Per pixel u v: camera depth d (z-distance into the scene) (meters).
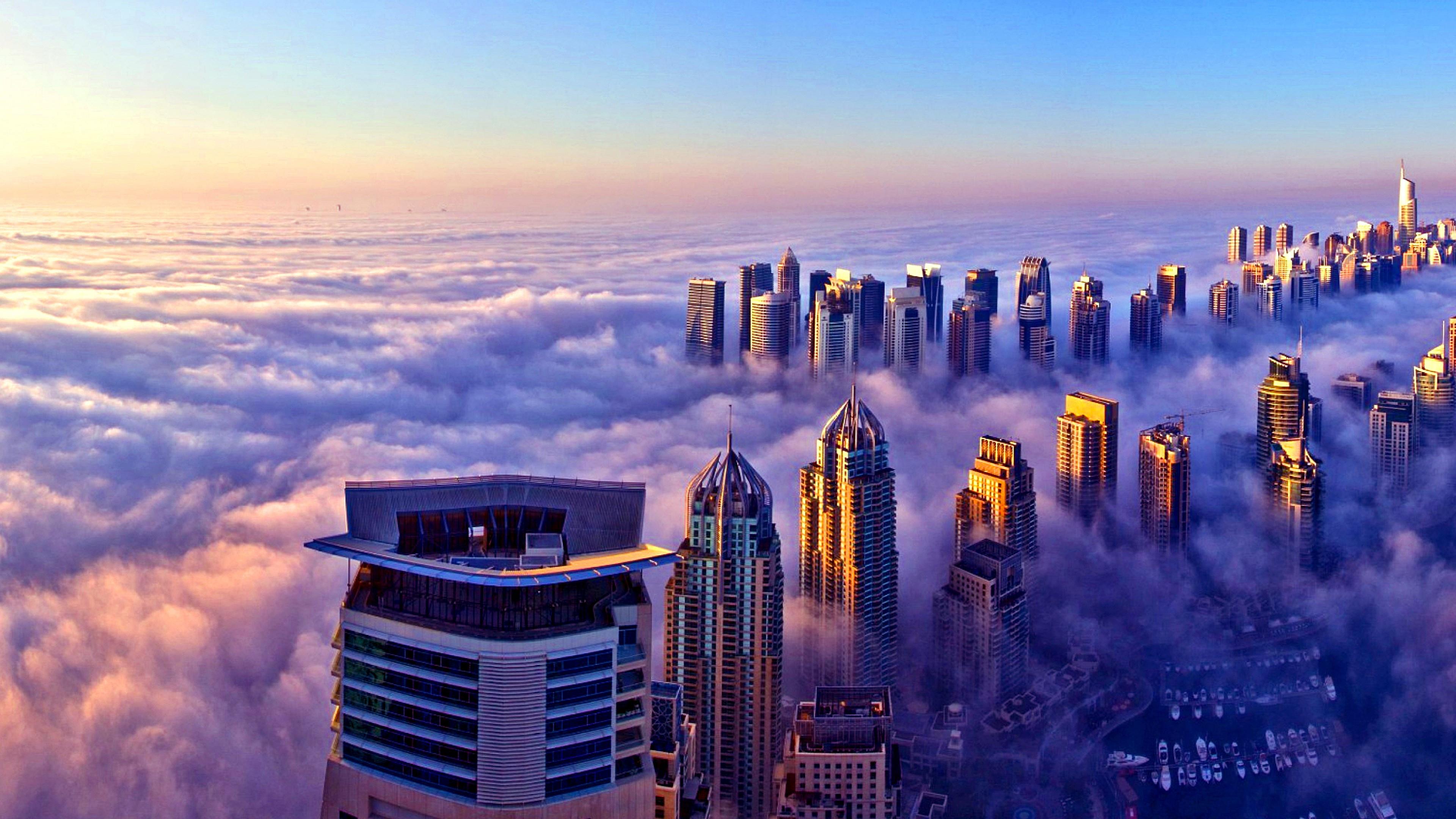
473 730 140.00
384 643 144.25
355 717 147.12
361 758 146.88
